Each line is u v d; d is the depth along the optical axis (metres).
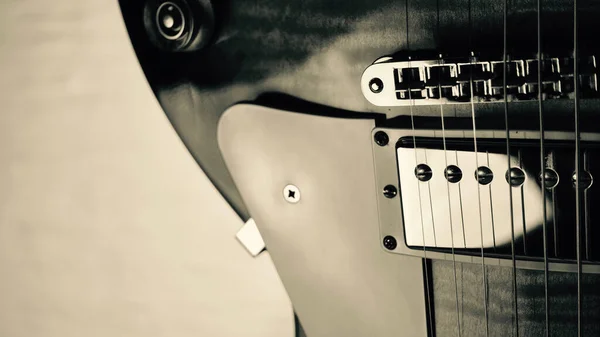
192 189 0.57
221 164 0.37
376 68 0.32
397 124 0.33
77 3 0.60
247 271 0.56
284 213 0.35
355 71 0.34
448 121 0.32
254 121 0.35
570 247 0.31
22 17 0.61
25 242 0.63
